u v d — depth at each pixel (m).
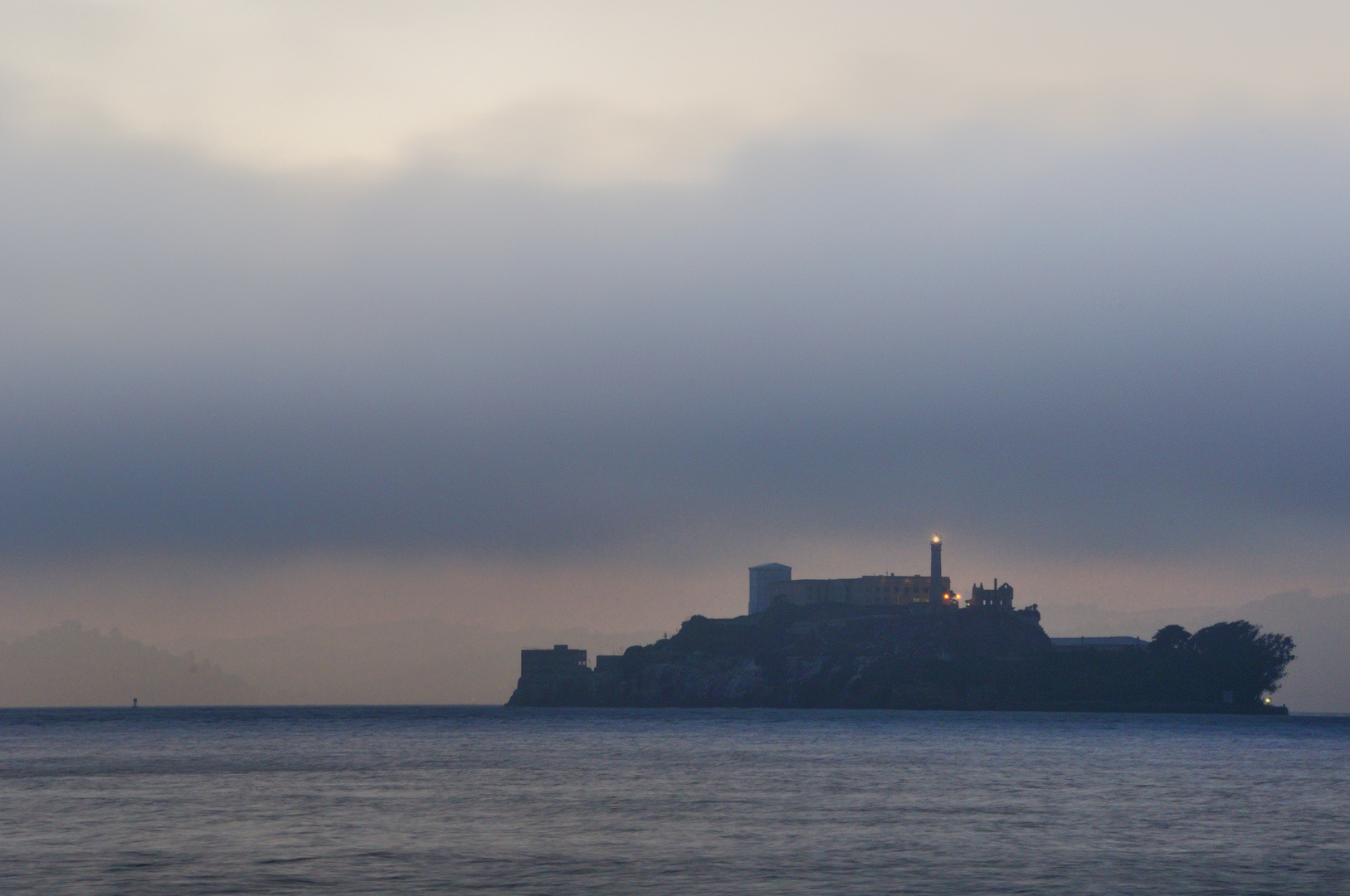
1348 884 85.94
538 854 100.00
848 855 98.88
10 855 99.50
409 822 122.00
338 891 83.50
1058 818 125.06
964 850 101.50
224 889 84.25
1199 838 109.00
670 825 119.69
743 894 82.25
